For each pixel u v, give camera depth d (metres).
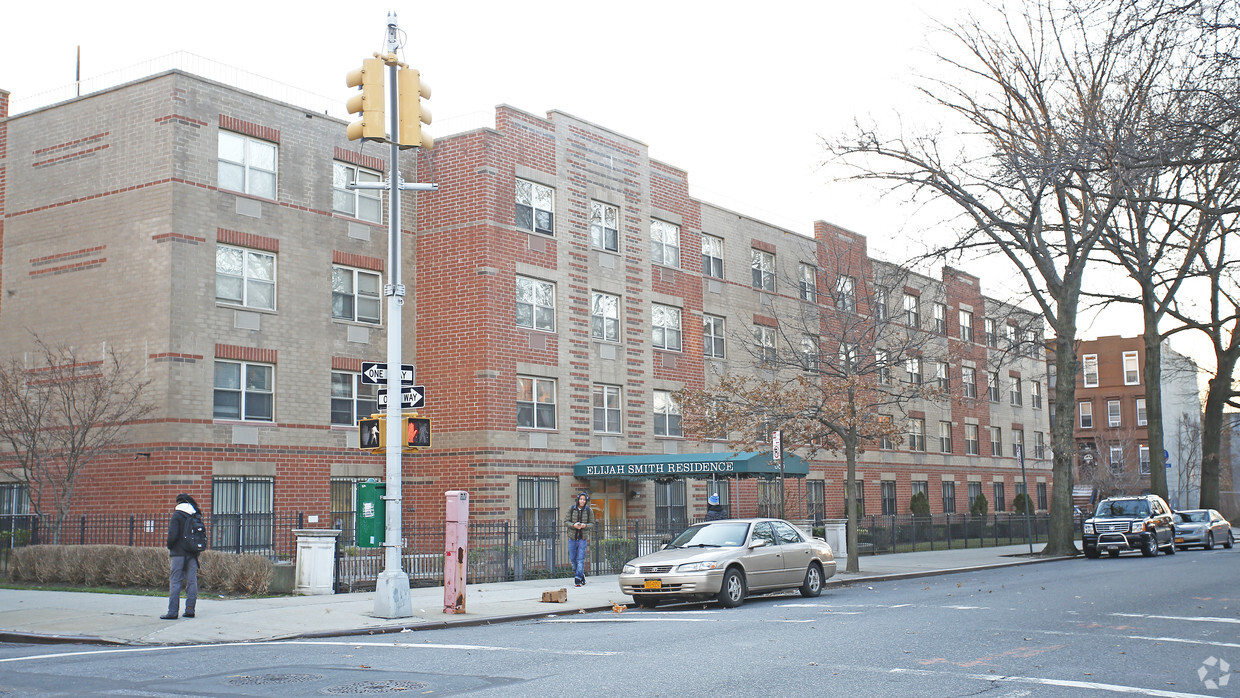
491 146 30.42
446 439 30.12
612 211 34.56
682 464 30.56
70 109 27.61
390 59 15.27
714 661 10.64
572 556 21.52
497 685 9.31
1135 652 11.11
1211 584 20.03
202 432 25.61
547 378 31.59
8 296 28.00
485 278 29.88
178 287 25.45
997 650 11.31
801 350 39.34
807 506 41.53
